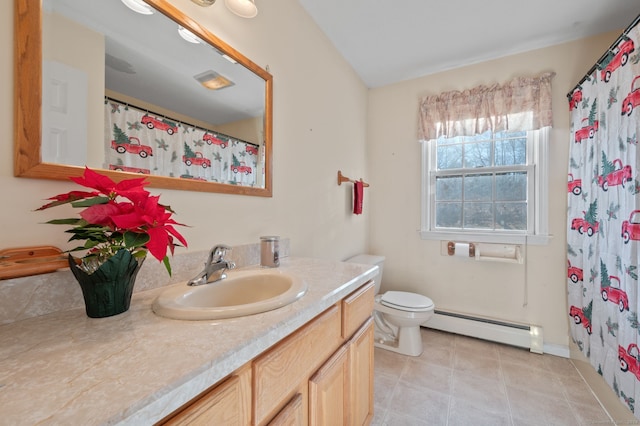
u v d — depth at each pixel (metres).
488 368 1.71
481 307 2.16
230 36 1.14
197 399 0.43
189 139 0.99
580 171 1.69
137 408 0.33
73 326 0.56
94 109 0.74
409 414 1.33
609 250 1.34
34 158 0.62
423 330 2.25
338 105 2.06
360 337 1.04
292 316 0.63
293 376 0.66
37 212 0.64
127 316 0.61
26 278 0.59
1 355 0.44
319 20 1.72
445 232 2.28
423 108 2.34
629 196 1.17
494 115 2.06
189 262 0.94
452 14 1.66
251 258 1.20
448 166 2.34
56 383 0.37
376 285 2.18
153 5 0.87
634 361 1.12
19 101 0.61
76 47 0.70
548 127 1.92
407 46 1.98
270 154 1.33
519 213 2.07
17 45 0.61
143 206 0.58
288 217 1.50
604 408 1.35
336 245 2.04
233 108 1.15
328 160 1.92
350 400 0.96
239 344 0.49
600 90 1.44
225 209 1.12
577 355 1.73
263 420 0.57
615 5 1.55
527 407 1.37
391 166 2.53
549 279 1.94
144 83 0.86
